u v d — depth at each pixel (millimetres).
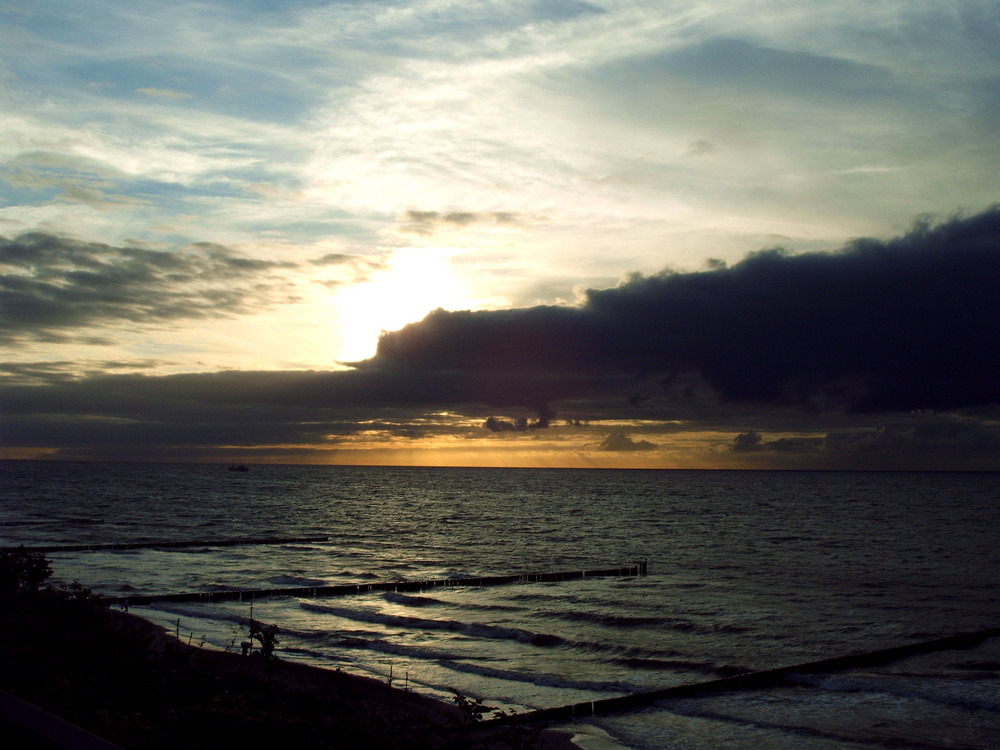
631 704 18000
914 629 28422
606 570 44219
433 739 10578
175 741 8578
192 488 164625
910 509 118625
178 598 32031
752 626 28516
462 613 30938
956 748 15289
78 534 63688
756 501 142000
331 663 21328
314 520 88000
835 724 16766
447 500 137000
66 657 11422
